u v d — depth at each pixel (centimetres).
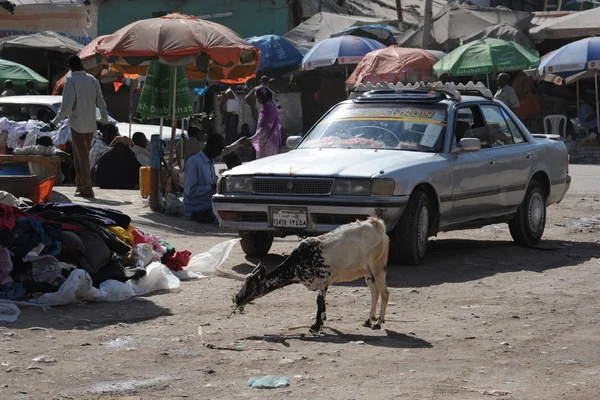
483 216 1261
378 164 1112
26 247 921
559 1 4862
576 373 680
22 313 860
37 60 3684
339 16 3816
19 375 659
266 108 1867
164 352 730
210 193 1559
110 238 988
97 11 4066
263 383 641
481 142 1272
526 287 1027
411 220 1120
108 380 652
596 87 3192
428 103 1261
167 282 1006
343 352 735
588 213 1786
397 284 1034
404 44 3641
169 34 1556
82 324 828
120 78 2206
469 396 617
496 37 3447
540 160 1367
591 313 895
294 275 796
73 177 2138
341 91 3516
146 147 2142
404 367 691
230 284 1044
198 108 3284
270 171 1128
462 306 927
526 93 3306
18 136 2212
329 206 1083
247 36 3991
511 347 755
